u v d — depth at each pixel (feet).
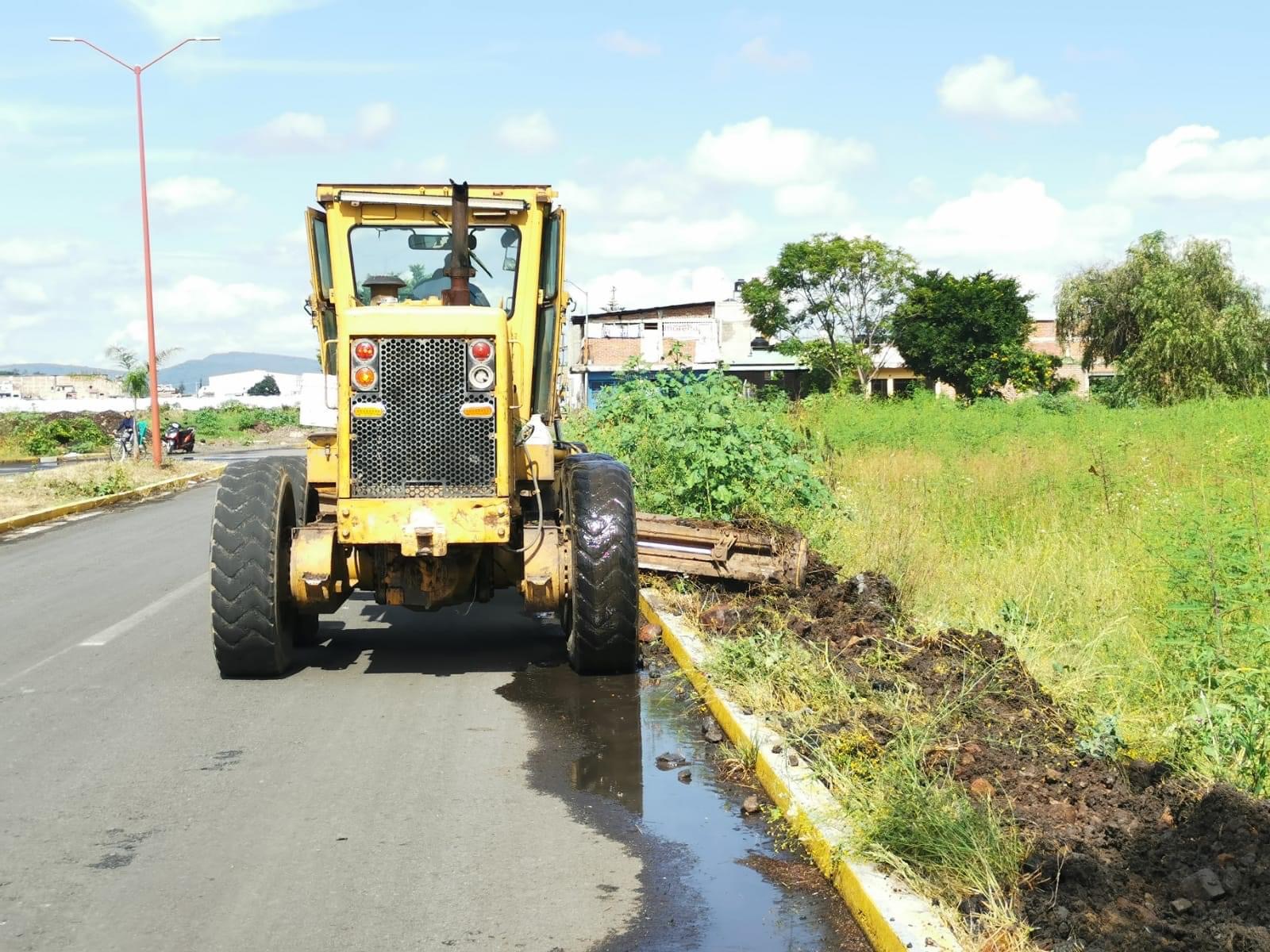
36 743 23.63
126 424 147.84
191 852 17.85
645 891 16.37
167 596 41.50
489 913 15.67
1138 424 79.05
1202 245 170.09
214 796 20.36
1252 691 20.47
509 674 29.01
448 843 18.15
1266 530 28.89
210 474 112.88
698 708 25.55
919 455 65.05
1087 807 17.61
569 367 33.71
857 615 30.89
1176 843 15.80
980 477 52.06
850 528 41.37
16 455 150.92
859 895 15.38
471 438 27.50
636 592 27.91
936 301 228.63
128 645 33.06
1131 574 30.89
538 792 20.49
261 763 22.16
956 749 19.79
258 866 17.29
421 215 31.04
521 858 17.57
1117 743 19.93
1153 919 13.94
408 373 27.37
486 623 35.63
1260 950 12.99
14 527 67.21
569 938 14.94
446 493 27.48
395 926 15.30
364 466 27.45
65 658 31.40
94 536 62.34
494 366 27.43
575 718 25.08
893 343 228.84
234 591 27.94
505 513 27.32
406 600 28.76
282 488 29.14
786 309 220.43
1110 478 47.21
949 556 36.86
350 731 24.22
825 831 17.12
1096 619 27.94
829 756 19.90
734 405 48.06
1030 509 43.91
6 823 19.11
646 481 48.03
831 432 78.18
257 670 28.73
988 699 22.90
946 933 13.97
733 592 35.27
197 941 14.92
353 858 17.58
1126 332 184.14
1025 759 19.56
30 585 44.62
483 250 31.27
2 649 32.76
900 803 16.84
